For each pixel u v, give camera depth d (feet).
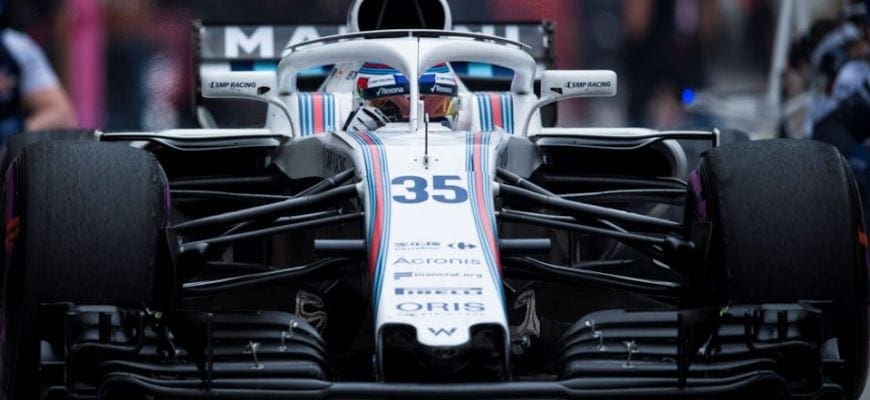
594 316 68.08
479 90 118.32
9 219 67.21
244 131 88.07
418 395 61.72
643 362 65.92
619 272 90.43
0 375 69.41
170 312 64.64
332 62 85.97
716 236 68.90
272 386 62.80
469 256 66.03
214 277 84.74
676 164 86.89
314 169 81.10
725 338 66.39
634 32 184.55
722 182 69.21
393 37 88.28
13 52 144.15
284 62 88.63
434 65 82.12
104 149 68.28
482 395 61.77
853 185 69.72
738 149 70.23
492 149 74.33
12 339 65.92
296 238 82.33
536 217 72.38
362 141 75.20
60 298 65.21
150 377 65.21
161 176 69.26
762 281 67.51
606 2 184.14
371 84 84.64
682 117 182.09
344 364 79.15
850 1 141.79
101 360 64.85
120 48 173.17
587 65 184.14
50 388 64.13
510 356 63.31
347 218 70.59
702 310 63.82
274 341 66.08
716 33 184.65
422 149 73.46
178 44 175.42
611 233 72.38
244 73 87.40
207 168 90.27
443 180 70.69
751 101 173.78
